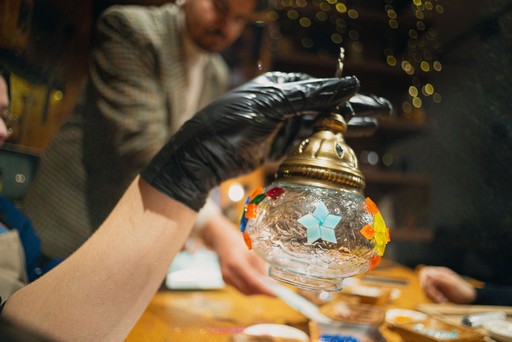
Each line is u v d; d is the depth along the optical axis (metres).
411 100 2.33
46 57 0.79
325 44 2.35
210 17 1.09
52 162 0.90
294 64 2.33
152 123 0.96
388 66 2.29
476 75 1.75
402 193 2.41
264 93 0.47
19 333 0.21
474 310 0.79
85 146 0.91
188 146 0.47
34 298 0.43
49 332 0.41
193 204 0.48
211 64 1.39
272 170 2.01
